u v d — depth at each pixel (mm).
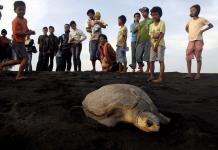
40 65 5340
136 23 4703
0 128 2215
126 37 4625
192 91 3262
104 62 4688
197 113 2561
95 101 2340
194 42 3885
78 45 4871
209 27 3814
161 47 3570
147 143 2049
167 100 2902
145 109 2197
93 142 2037
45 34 5285
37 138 2090
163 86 3432
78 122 2322
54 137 2094
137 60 4484
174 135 2150
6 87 3227
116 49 4676
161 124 2225
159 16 3580
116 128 2232
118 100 2225
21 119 2385
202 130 2221
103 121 2260
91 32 4836
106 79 3756
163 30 3551
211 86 3500
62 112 2490
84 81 3566
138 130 2211
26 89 3150
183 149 1997
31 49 5332
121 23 4613
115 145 2018
